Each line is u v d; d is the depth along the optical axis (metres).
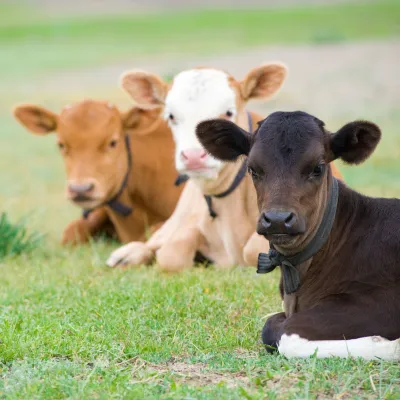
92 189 14.23
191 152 11.58
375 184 18.31
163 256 12.49
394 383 7.38
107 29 68.19
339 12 71.00
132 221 15.22
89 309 10.12
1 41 61.81
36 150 27.59
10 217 17.66
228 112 12.14
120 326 9.27
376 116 27.30
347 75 35.66
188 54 47.47
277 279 11.57
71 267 13.01
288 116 8.15
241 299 10.43
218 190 12.17
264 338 8.52
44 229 16.83
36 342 8.66
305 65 39.34
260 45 49.47
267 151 7.96
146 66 44.00
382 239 8.38
